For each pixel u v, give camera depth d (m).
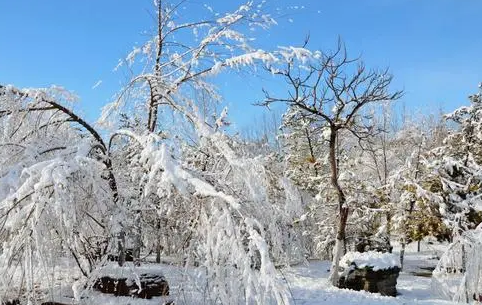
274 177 7.96
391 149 27.05
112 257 7.86
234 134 8.78
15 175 6.52
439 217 19.73
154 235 8.01
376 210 20.05
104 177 7.72
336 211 20.30
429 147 28.14
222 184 7.25
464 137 21.56
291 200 7.77
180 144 8.49
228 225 6.09
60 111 8.43
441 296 15.23
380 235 21.95
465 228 17.55
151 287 7.58
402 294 15.91
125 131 7.69
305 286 14.44
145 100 9.13
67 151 7.52
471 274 13.80
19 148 7.55
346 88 16.06
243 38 8.96
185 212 7.47
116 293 7.58
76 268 7.56
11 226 5.85
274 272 5.27
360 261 15.74
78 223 6.92
